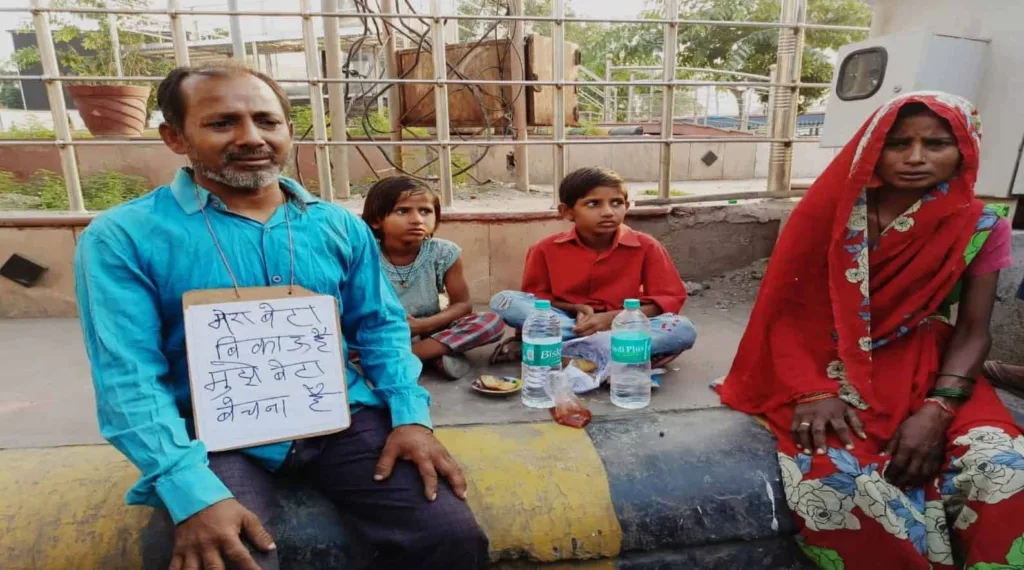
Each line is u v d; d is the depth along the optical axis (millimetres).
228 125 1373
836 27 3770
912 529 1528
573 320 2570
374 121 6824
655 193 5301
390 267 2533
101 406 1320
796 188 3984
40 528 1531
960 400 1684
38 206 4809
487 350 2801
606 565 1714
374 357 1687
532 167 7543
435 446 1515
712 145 8203
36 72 10164
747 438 1872
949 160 1621
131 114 5871
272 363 1456
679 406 2137
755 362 1983
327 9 4516
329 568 1545
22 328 3090
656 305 2516
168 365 1438
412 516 1428
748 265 3857
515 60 4941
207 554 1208
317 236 1559
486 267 3543
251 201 1497
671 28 3527
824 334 1851
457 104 5211
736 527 1724
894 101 1642
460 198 4883
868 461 1615
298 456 1503
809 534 1674
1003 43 2646
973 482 1488
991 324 2582
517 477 1720
